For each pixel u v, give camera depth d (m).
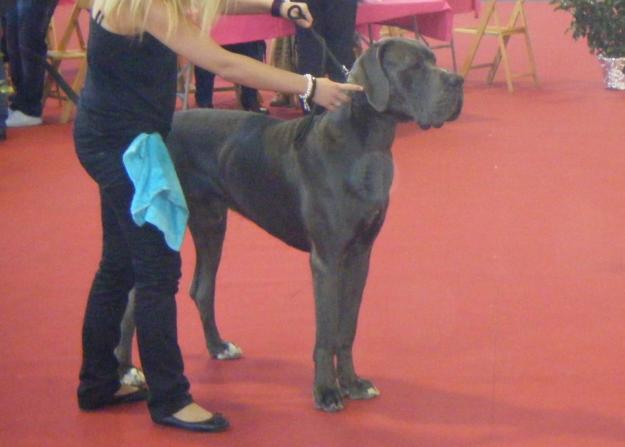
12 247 5.53
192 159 3.72
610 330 4.25
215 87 9.23
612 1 9.42
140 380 3.78
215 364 4.01
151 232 3.29
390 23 8.14
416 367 3.94
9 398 3.75
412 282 4.86
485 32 9.85
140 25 3.09
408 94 3.29
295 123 3.52
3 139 7.96
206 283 3.99
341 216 3.37
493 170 6.86
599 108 8.84
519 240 5.45
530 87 9.91
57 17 13.54
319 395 3.58
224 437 3.42
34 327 4.43
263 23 6.91
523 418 3.51
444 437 3.38
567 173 6.76
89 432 3.48
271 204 3.55
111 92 3.22
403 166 7.00
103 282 3.50
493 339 4.19
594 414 3.53
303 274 5.02
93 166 3.29
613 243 5.38
